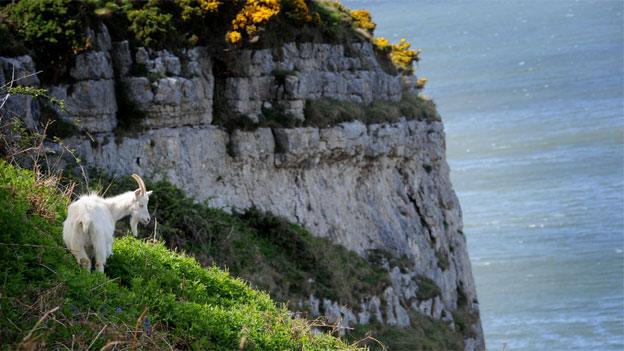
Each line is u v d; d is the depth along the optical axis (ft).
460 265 204.44
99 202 76.79
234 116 151.23
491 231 363.97
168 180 138.92
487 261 328.90
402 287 175.94
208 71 147.13
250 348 76.59
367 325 154.81
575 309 283.18
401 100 194.29
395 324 163.32
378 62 188.24
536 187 424.87
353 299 155.43
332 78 170.30
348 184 173.06
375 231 177.27
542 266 319.06
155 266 83.82
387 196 183.83
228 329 76.95
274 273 143.02
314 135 160.56
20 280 68.85
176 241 131.64
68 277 70.33
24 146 100.01
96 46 132.67
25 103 120.26
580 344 261.03
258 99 154.40
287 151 156.46
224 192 149.48
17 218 75.31
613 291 293.23
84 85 130.52
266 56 154.81
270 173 156.97
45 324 65.51
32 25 127.24
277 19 158.71
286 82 156.46
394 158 186.91
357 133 169.89
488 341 267.59
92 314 68.13
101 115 132.46
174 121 141.49
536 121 599.57
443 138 205.77
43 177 92.68
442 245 198.39
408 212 189.37
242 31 149.89
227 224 142.51
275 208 156.56
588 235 346.13
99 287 71.77
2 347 61.26
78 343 64.18
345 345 86.79
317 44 167.32
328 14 177.06
